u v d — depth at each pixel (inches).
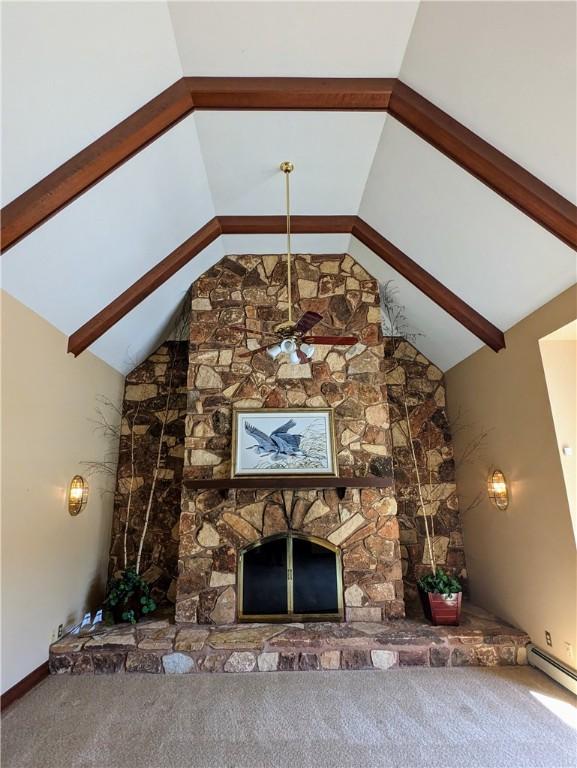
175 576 203.8
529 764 96.9
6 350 131.4
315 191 173.2
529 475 157.1
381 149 149.1
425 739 106.2
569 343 152.3
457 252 160.6
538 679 137.8
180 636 154.6
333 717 116.6
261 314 205.3
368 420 193.2
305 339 135.6
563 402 146.6
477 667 147.6
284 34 113.6
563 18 88.5
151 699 127.3
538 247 133.6
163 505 211.9
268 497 183.2
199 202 170.4
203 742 106.0
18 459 135.9
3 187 108.7
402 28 111.7
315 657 148.1
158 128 126.8
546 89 100.6
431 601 165.0
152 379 229.8
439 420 227.8
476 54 105.6
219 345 201.2
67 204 121.5
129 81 112.8
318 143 148.2
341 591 173.9
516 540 164.7
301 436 187.5
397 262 185.6
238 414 190.7
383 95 128.4
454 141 124.2
